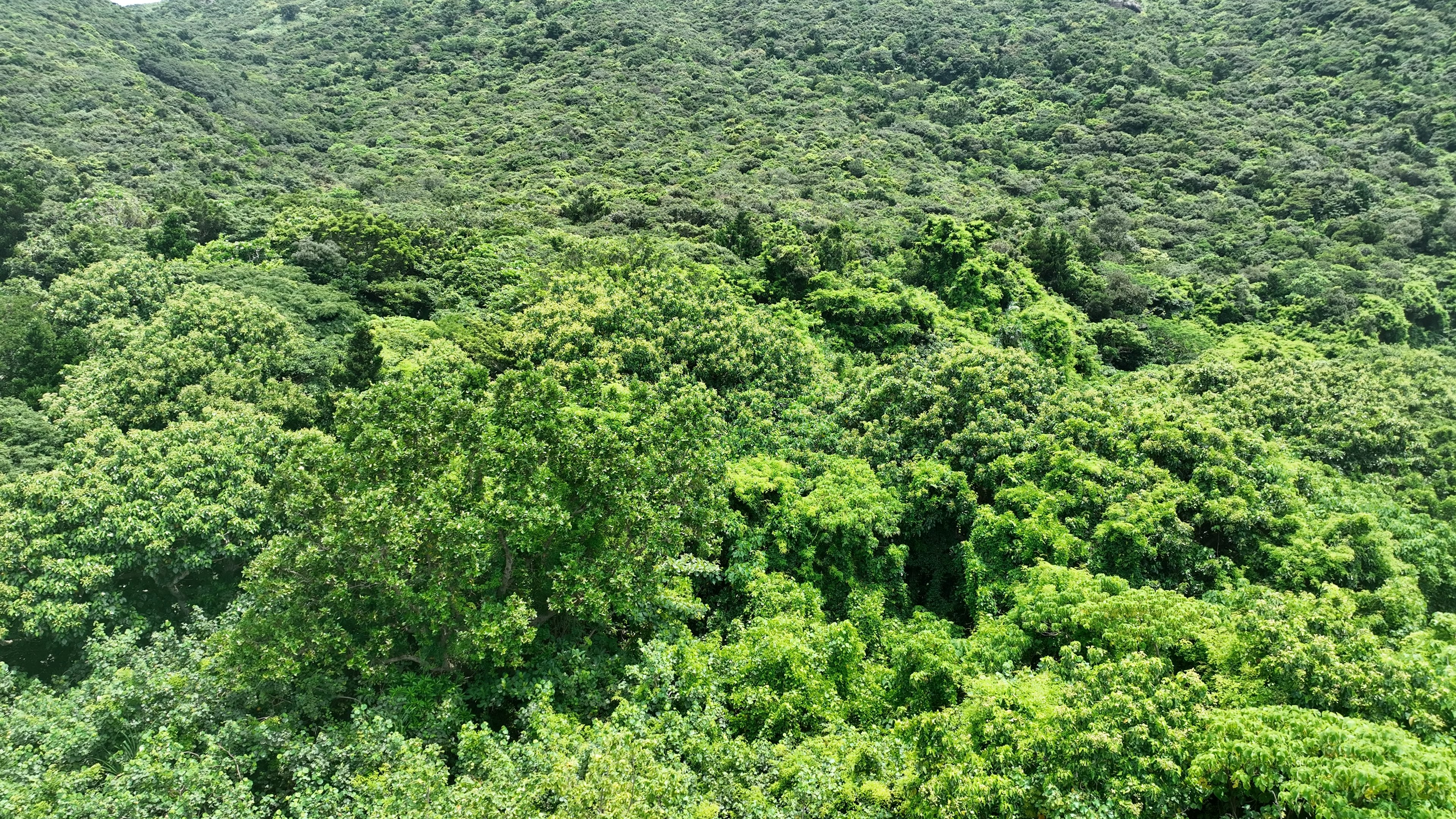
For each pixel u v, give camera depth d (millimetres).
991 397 28328
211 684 15781
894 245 54500
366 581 16312
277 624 15773
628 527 18656
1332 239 63531
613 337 31812
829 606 23578
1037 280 51062
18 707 15430
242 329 32562
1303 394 33531
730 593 23094
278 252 46875
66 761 14219
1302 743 11602
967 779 12711
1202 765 11883
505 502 16688
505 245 51594
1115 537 22000
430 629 17172
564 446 18750
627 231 57500
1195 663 16062
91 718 14891
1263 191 72812
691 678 17031
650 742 12969
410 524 15953
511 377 21031
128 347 30297
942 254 47688
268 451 24047
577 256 44062
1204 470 23969
